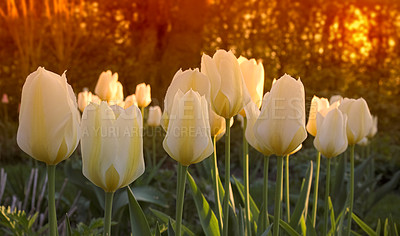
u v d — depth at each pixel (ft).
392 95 27.71
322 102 6.17
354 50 28.32
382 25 27.94
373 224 12.54
